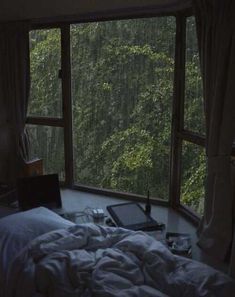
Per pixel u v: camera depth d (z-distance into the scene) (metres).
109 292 1.33
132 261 1.54
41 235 1.79
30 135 3.50
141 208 2.69
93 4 2.64
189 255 2.13
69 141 3.34
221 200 2.11
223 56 1.97
